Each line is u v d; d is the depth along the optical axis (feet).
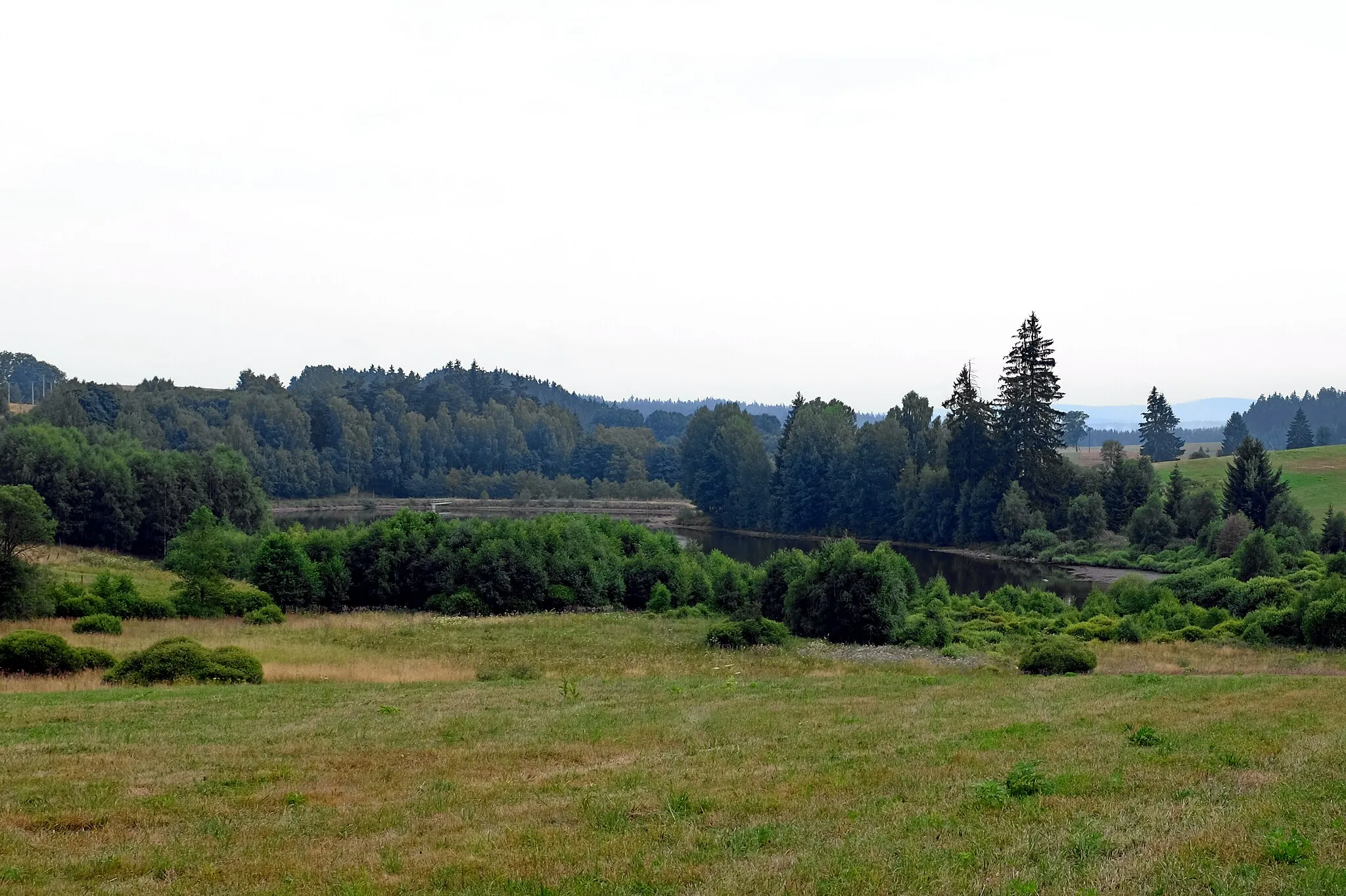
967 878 31.63
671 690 90.58
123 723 70.18
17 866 36.91
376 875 35.24
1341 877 29.40
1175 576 222.07
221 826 42.75
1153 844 34.27
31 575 155.84
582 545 231.91
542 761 56.59
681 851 37.01
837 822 40.65
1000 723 66.74
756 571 212.43
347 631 157.07
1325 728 59.47
